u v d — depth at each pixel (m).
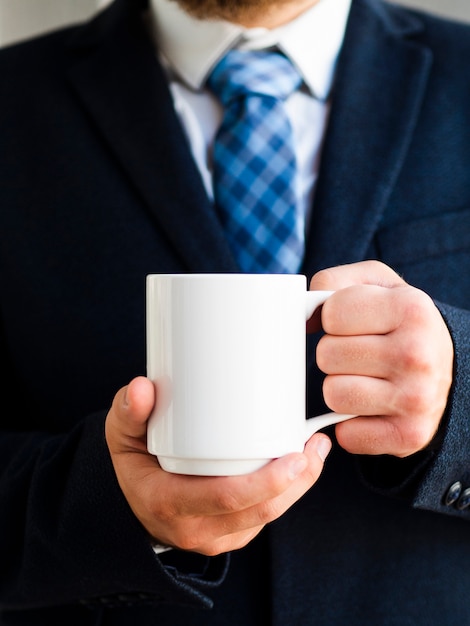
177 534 0.66
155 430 0.63
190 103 0.91
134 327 0.86
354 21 0.91
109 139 0.89
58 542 0.75
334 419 0.65
